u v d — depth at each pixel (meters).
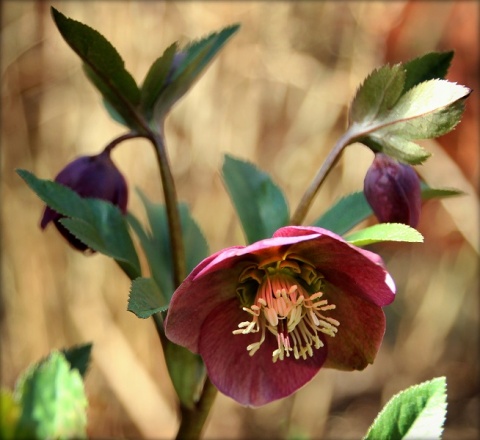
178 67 0.47
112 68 0.45
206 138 0.95
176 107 0.95
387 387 1.04
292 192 0.98
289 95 0.98
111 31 0.94
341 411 1.03
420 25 0.87
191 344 0.42
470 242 0.92
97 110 0.97
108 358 0.96
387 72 0.43
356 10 0.97
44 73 1.01
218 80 0.96
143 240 0.48
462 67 0.85
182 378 0.45
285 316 0.43
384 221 0.44
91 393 0.97
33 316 0.99
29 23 1.01
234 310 0.43
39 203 1.00
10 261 1.00
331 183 0.98
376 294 0.42
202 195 0.95
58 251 0.98
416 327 1.04
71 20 0.44
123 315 0.96
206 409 0.45
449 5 0.86
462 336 1.06
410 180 0.44
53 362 0.36
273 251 0.43
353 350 0.43
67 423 0.36
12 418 0.36
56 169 0.99
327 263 0.43
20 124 1.01
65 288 0.98
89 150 0.97
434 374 1.04
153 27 0.94
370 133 0.44
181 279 0.45
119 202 0.47
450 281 1.02
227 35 0.48
